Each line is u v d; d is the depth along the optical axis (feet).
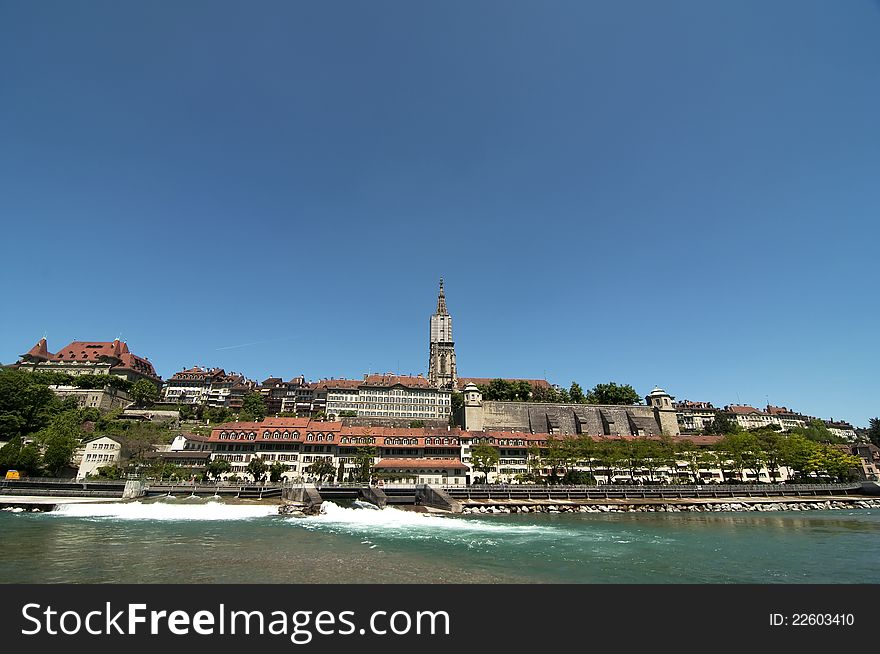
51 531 182.70
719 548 171.12
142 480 315.99
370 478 368.27
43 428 440.86
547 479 412.77
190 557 135.03
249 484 337.11
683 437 510.17
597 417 579.07
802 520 273.75
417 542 177.78
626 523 255.91
